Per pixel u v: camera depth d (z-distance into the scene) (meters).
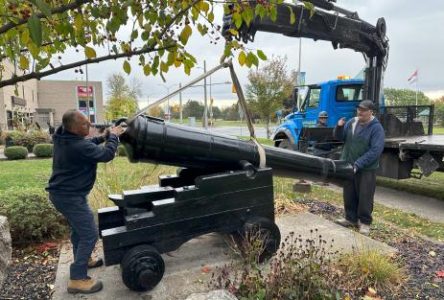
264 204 3.33
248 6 1.96
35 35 1.26
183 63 1.99
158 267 2.83
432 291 2.95
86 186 2.83
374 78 7.86
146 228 2.88
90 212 2.89
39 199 4.14
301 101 9.48
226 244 3.79
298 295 2.45
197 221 3.06
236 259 3.36
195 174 3.74
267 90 19.28
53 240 4.07
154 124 3.04
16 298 2.88
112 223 3.39
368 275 3.02
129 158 3.16
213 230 3.14
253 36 6.27
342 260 3.17
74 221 2.81
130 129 2.95
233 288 2.55
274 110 19.36
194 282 3.04
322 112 8.20
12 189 4.57
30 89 48.75
